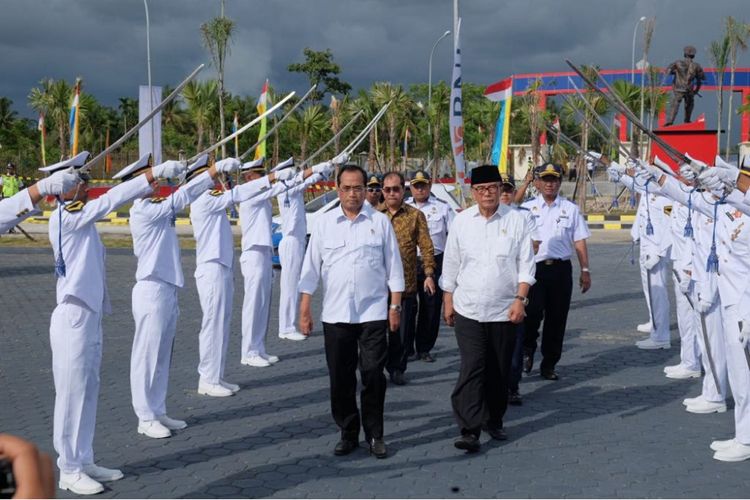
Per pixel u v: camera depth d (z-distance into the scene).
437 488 5.15
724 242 5.72
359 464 5.63
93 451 5.88
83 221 5.00
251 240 8.57
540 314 7.91
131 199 5.18
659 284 9.31
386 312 5.80
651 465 5.55
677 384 7.86
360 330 5.78
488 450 5.92
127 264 17.44
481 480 5.29
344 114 39.84
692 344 8.07
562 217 7.85
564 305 7.89
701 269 6.51
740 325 5.52
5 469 1.12
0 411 6.88
